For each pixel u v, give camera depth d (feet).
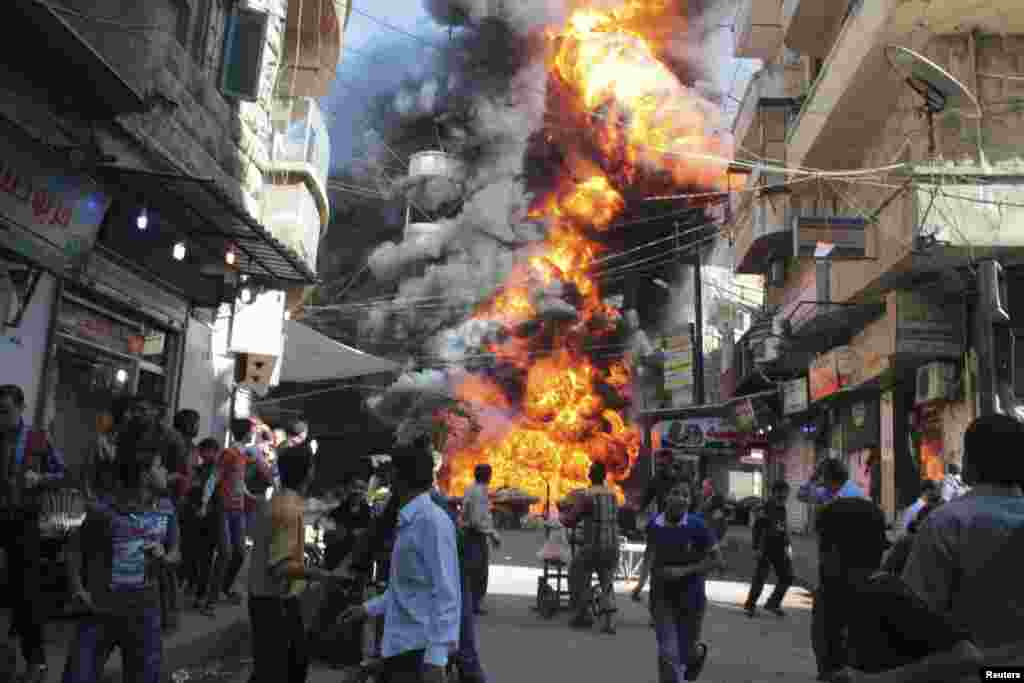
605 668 24.56
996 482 9.43
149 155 31.50
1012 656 8.28
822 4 68.03
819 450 83.92
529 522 113.39
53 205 27.63
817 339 76.33
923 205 43.96
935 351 49.32
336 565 24.48
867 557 9.05
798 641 31.27
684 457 111.45
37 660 18.10
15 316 28.17
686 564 20.27
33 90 25.70
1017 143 44.11
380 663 14.17
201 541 29.14
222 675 21.98
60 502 24.93
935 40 45.03
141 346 39.29
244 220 33.24
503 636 29.58
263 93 45.98
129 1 27.63
